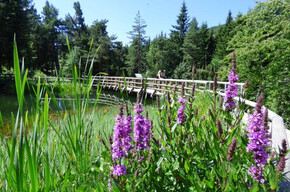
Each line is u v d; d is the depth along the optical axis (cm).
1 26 2314
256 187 120
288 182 156
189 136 178
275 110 941
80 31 5038
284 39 976
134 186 152
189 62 4634
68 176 197
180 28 5500
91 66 206
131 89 1809
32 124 167
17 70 119
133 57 4466
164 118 212
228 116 193
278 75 958
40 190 155
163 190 180
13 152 116
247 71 1182
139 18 4412
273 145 203
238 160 145
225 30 4341
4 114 973
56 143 252
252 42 1166
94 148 295
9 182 117
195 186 155
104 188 165
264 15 1179
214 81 204
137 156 178
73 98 212
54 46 4866
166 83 1326
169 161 183
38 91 152
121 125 152
